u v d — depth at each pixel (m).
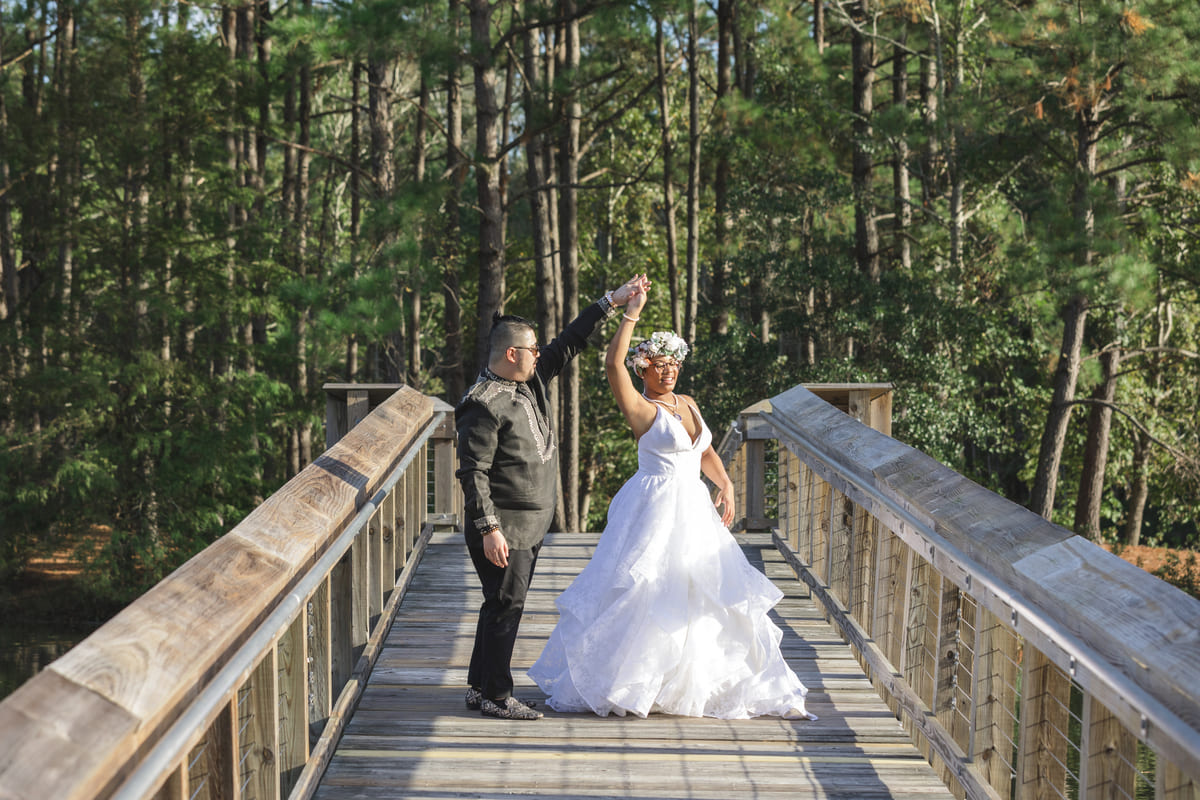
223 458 18.19
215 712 2.24
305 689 3.31
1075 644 2.42
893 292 17.47
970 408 17.17
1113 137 18.95
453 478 7.42
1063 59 16.22
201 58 18.00
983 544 3.07
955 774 3.40
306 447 22.83
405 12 13.97
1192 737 1.91
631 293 4.22
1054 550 2.81
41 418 20.72
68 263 20.53
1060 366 18.67
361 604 4.59
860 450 4.75
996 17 17.95
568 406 18.17
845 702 4.38
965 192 22.28
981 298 20.72
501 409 3.92
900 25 22.94
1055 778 2.86
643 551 4.20
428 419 6.73
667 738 3.98
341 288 15.85
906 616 4.04
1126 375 24.95
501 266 15.28
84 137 18.14
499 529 3.86
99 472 17.38
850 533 5.09
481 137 14.98
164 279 18.22
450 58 14.09
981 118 18.27
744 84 24.03
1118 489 33.94
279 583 2.76
